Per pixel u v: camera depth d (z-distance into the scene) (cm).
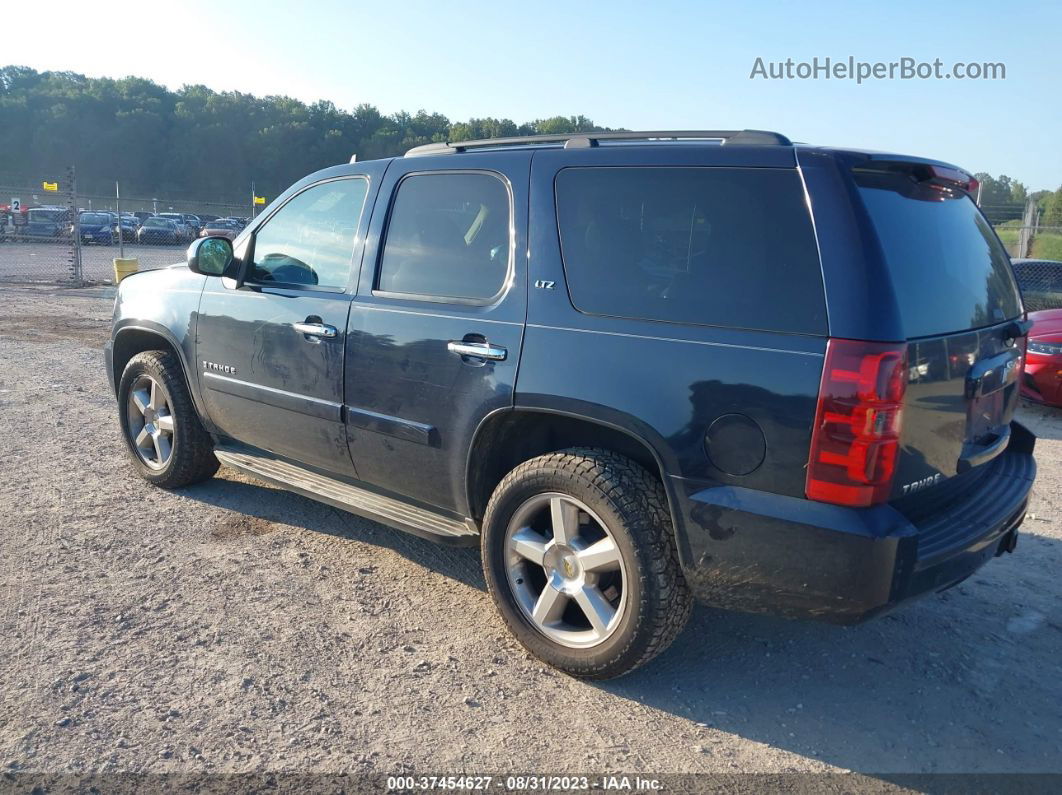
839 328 257
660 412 285
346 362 383
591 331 305
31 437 617
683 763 275
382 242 386
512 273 333
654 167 304
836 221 265
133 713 287
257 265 449
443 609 373
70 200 1898
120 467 553
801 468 263
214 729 280
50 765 259
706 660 342
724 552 279
